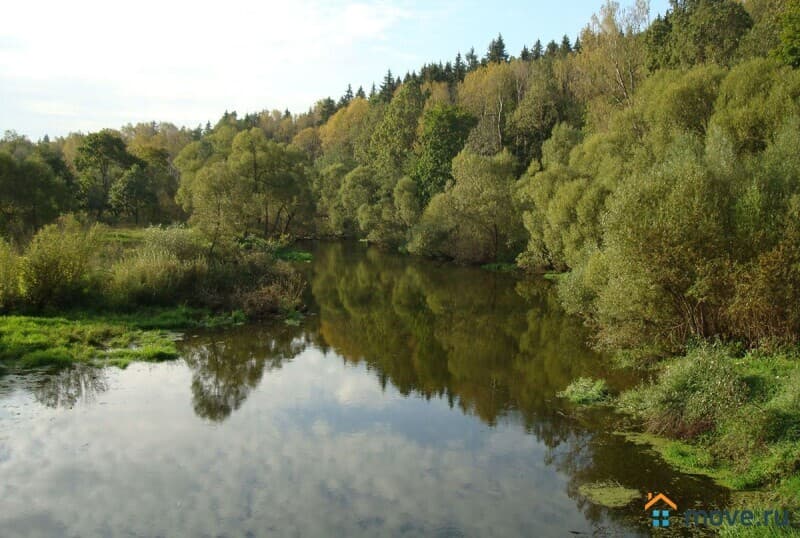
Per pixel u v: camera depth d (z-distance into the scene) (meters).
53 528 10.84
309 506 11.81
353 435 15.54
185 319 27.12
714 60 42.41
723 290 17.94
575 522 11.02
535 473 13.23
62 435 14.94
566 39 110.31
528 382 20.05
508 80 83.44
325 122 151.88
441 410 17.47
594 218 35.53
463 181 55.88
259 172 61.19
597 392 18.00
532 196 46.44
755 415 12.57
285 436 15.41
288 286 34.72
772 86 29.86
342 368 22.03
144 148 94.50
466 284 44.22
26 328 22.62
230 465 13.62
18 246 32.88
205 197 45.88
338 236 84.62
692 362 15.52
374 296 38.75
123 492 12.23
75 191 67.00
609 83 53.66
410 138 92.06
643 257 18.56
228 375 20.67
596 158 42.62
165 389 18.75
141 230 57.53
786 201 18.09
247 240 46.81
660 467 12.95
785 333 17.34
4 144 73.75
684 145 26.38
